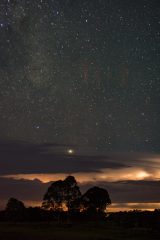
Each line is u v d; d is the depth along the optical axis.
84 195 57.34
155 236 37.12
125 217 50.16
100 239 34.59
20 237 35.66
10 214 58.16
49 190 57.59
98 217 55.75
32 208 58.53
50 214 57.50
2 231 40.50
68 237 35.84
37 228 44.25
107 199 57.44
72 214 56.78
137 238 35.53
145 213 49.78
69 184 57.41
